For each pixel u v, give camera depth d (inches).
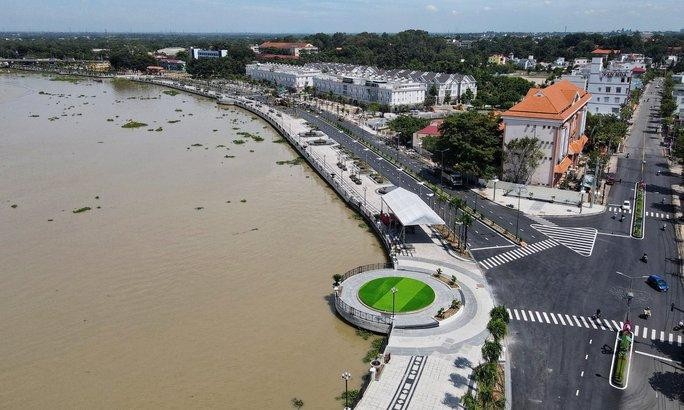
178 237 4269.2
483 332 2829.7
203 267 3740.2
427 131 7086.6
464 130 5482.3
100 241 4183.1
